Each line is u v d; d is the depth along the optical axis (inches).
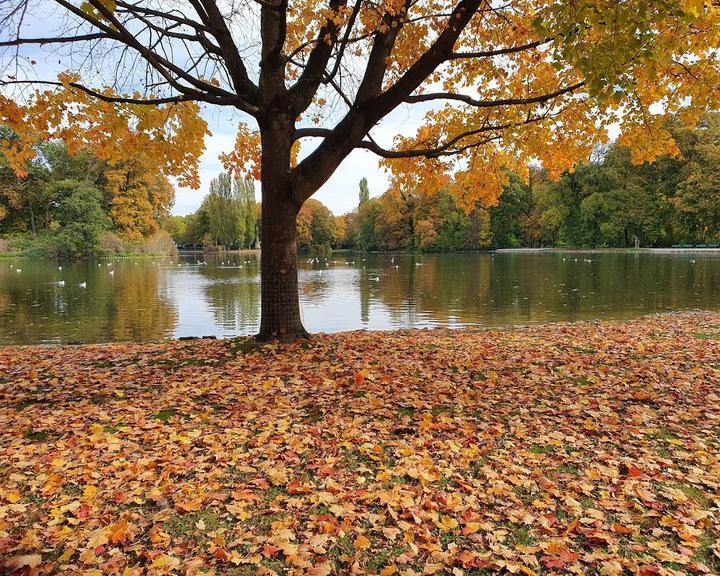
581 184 2458.2
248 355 285.1
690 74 265.4
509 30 317.4
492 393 226.5
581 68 175.6
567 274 1269.7
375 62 284.5
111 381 246.5
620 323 459.2
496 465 156.3
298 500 134.2
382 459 159.5
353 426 185.8
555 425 190.5
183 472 150.6
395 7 252.1
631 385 233.9
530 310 708.7
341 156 290.7
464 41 333.7
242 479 146.7
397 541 116.6
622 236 2485.2
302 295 916.6
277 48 268.2
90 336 552.4
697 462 157.3
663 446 170.1
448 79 350.3
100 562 108.0
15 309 748.0
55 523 123.0
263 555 111.4
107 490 139.6
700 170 1892.2
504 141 303.4
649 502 133.5
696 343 324.2
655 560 109.6
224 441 173.0
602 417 196.7
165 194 2516.0
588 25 176.6
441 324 609.0
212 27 256.4
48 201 2263.8
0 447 168.7
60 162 2310.5
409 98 285.0
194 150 314.5
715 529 120.4
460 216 2928.2
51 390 235.5
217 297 898.7
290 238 307.3
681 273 1210.6
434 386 234.2
